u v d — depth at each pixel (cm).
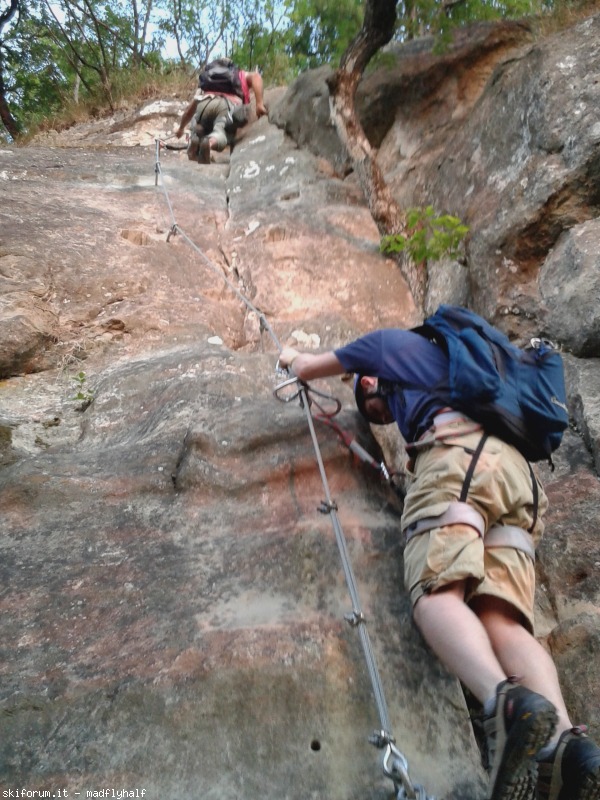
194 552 253
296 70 943
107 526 263
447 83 598
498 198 448
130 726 198
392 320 462
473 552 204
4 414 345
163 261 486
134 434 322
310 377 277
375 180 542
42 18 1219
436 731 208
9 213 506
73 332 409
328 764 196
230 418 304
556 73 453
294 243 519
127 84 1005
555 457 326
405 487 300
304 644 216
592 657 242
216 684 205
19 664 212
